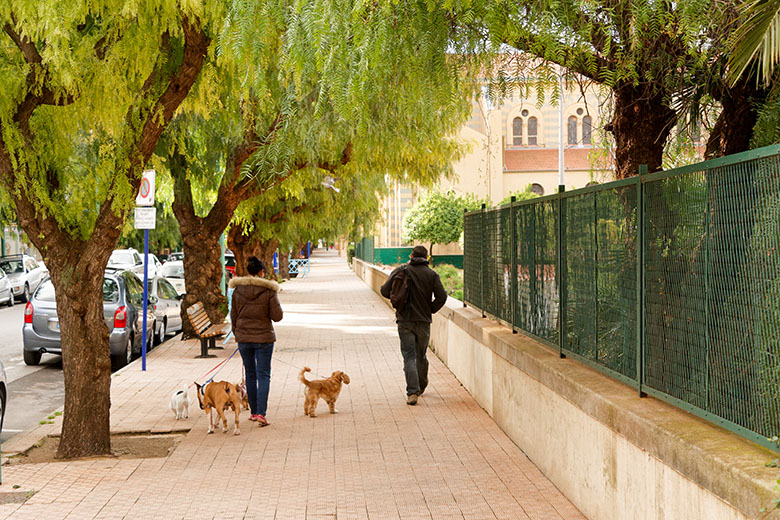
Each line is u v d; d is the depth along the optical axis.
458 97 6.39
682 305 4.90
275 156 14.23
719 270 4.41
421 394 11.30
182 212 18.56
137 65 7.93
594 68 6.34
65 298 8.37
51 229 8.29
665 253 5.15
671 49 6.73
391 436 8.86
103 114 8.04
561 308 7.52
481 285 11.91
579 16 5.52
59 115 8.28
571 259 7.25
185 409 10.16
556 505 6.27
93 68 7.83
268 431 9.25
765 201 3.91
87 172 8.77
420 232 60.81
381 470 7.41
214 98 9.52
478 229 12.20
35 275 34.88
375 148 13.75
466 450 8.16
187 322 18.88
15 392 13.13
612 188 6.17
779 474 3.57
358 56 5.40
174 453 8.27
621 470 5.19
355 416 10.04
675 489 4.36
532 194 62.53
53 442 9.13
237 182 18.25
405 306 10.84
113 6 7.29
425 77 5.92
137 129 8.38
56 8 6.84
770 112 6.59
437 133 13.91
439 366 14.50
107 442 8.48
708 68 6.59
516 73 6.27
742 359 4.16
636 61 6.55
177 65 8.79
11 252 44.97
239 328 9.62
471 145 18.77
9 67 7.86
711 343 4.51
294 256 59.59
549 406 7.00
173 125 15.57
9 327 23.83
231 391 9.16
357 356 15.98
